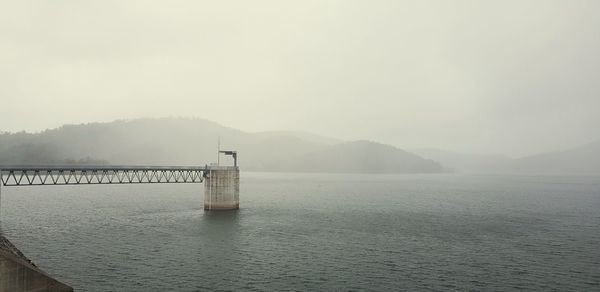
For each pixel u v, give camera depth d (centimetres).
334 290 4031
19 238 6119
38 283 3428
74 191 16200
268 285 4150
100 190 17125
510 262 5119
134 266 4731
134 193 15475
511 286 4212
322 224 7956
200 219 8244
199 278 4338
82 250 5428
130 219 8156
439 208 11069
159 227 7231
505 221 8600
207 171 9438
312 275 4506
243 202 12125
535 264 5044
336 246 5938
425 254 5509
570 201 13350
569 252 5684
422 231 7275
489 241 6412
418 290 4066
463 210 10612
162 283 4153
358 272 4644
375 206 11475
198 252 5441
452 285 4222
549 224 8225
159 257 5147
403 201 13088
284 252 5525
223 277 4384
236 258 5169
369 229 7425
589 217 9331
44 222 7644
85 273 4431
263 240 6278
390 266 4903
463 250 5769
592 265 5012
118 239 6150
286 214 9350
